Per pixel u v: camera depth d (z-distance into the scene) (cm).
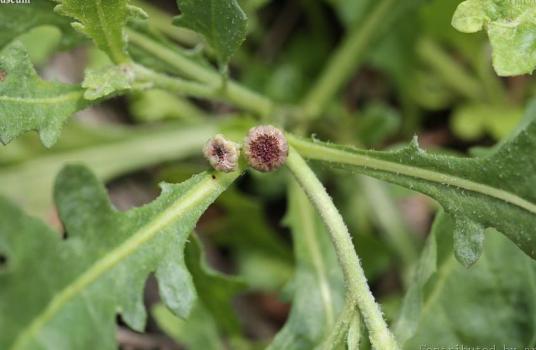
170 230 19
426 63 30
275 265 28
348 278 19
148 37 22
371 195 28
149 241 19
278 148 19
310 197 19
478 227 19
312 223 24
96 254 19
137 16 20
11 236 18
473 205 19
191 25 20
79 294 18
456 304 22
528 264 22
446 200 19
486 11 19
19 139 28
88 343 18
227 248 29
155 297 27
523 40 18
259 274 28
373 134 28
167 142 29
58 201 19
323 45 31
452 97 30
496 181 19
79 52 29
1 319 17
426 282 21
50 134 19
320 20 31
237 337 25
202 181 19
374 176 20
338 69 27
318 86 27
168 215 19
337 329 19
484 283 22
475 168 19
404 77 29
